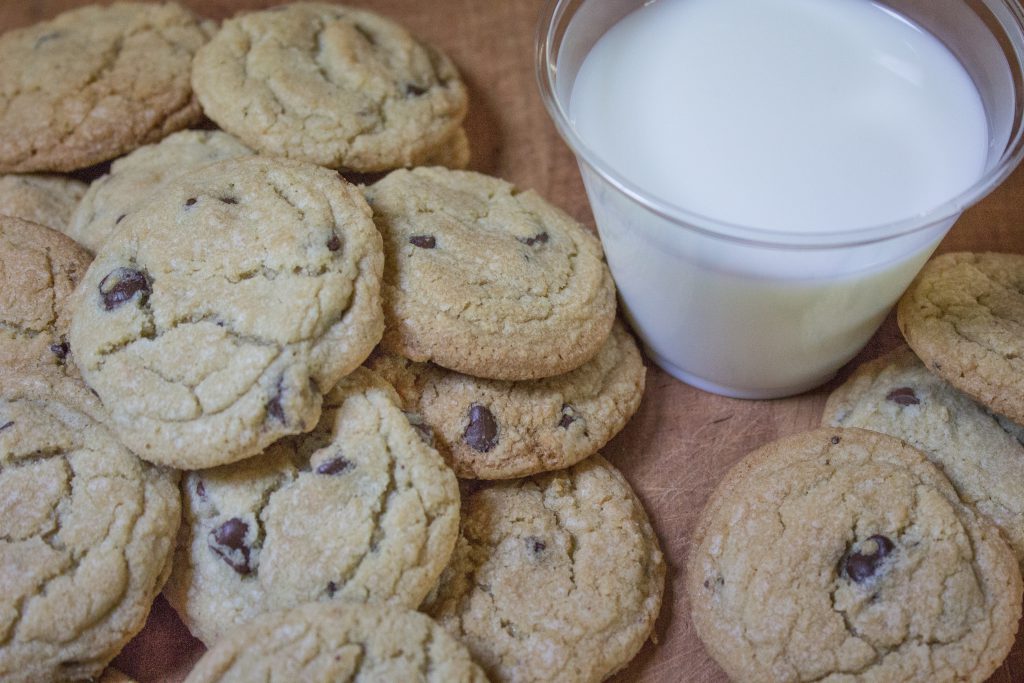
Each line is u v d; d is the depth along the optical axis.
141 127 0.38
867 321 0.34
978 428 0.33
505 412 0.33
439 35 0.43
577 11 0.34
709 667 0.32
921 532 0.31
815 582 0.31
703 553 0.32
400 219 0.33
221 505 0.31
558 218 0.35
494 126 0.41
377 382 0.32
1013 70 0.33
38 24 0.41
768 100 0.34
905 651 0.30
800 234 0.30
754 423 0.36
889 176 0.32
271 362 0.30
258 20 0.38
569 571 0.32
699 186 0.32
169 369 0.31
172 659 0.32
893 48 0.34
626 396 0.35
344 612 0.30
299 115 0.36
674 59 0.34
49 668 0.30
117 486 0.31
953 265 0.35
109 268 0.32
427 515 0.31
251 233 0.32
